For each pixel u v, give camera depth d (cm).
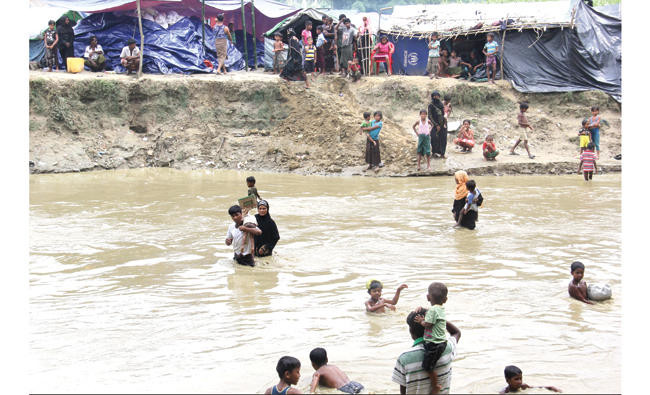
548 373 632
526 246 1162
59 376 634
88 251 1138
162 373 641
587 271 1002
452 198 1652
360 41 2700
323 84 2531
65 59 2420
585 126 2089
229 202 1602
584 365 652
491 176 2023
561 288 918
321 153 2203
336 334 750
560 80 2494
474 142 2267
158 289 930
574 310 825
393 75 2659
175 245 1183
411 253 1120
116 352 698
